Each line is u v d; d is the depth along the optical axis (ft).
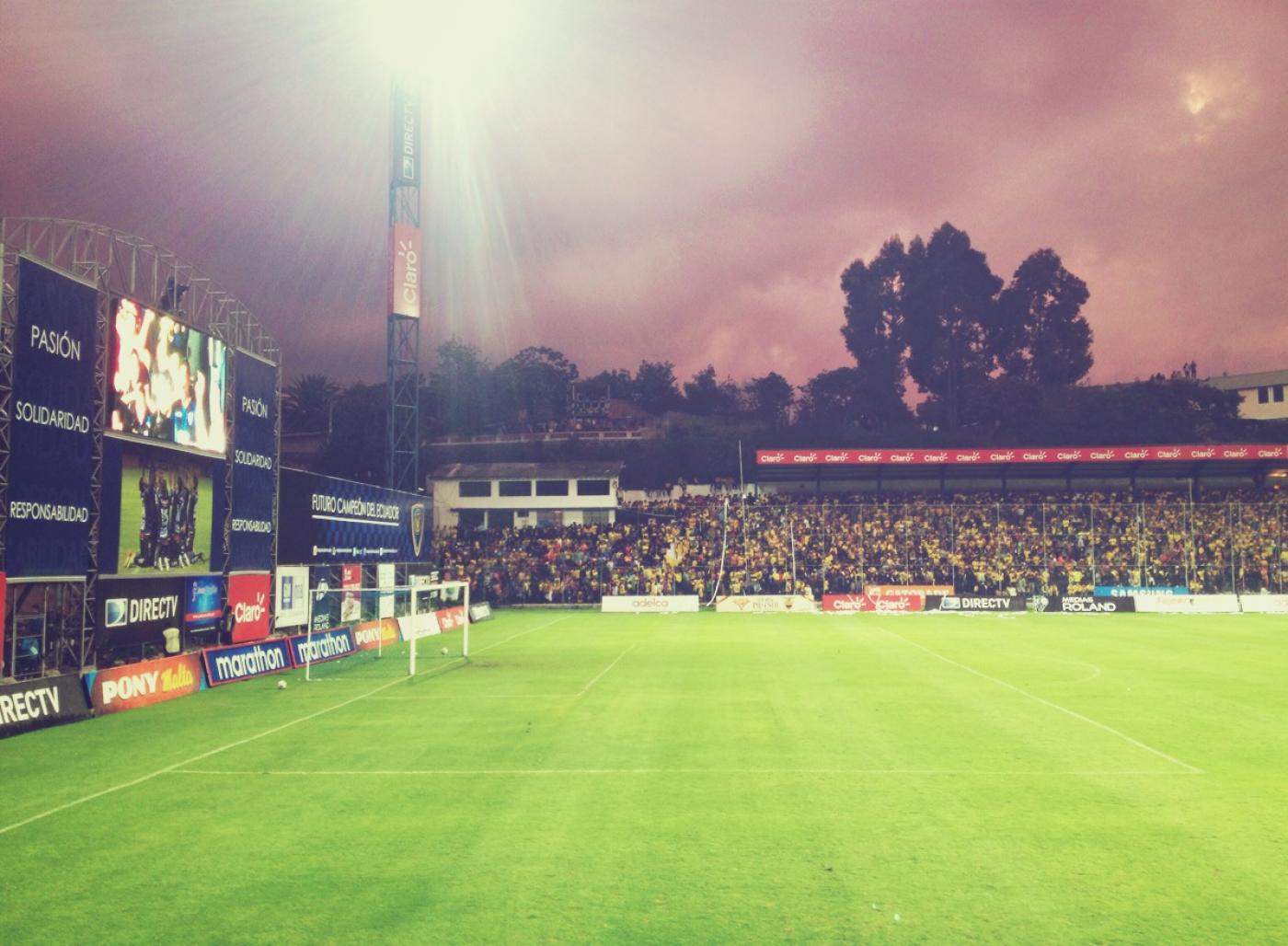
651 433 319.27
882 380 355.36
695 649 112.98
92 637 83.82
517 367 371.97
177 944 27.48
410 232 206.80
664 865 34.12
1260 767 49.55
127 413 87.04
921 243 355.77
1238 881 32.22
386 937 27.84
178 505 97.71
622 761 51.37
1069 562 203.82
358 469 293.64
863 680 83.51
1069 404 299.38
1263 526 208.44
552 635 136.05
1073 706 69.15
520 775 48.42
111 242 87.56
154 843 37.37
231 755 54.60
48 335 75.77
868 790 44.65
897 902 30.40
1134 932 27.89
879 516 219.61
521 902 30.58
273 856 35.58
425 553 184.96
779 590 199.62
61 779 48.65
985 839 37.01
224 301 108.47
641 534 221.25
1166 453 210.79
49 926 28.94
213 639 108.47
